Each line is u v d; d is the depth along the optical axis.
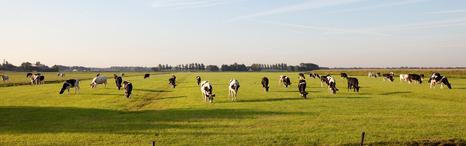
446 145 19.48
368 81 81.25
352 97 41.94
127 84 46.75
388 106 33.44
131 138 20.89
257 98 41.12
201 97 42.78
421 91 50.53
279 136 21.00
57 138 21.00
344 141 19.89
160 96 46.66
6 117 28.69
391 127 23.44
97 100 40.34
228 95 44.97
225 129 23.11
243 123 25.05
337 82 75.44
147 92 51.97
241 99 40.12
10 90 54.69
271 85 65.69
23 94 47.59
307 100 38.56
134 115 29.34
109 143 19.86
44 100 40.34
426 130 22.38
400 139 20.23
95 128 23.88
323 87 59.69
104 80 60.88
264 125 24.39
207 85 39.28
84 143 19.89
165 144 19.53
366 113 29.36
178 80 95.12
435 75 58.50
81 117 28.69
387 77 85.44
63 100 40.31
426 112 29.81
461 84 65.25
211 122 25.48
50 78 104.38
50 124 25.55
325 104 34.94
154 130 22.97
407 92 48.94
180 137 20.98
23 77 112.56
